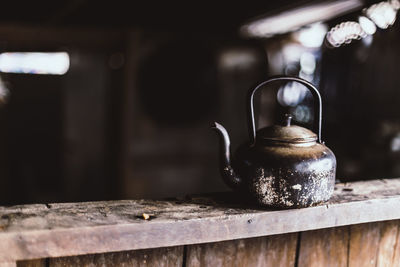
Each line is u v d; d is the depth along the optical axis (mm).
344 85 6590
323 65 7070
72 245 1212
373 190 1710
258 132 1468
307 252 1700
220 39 7074
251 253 1608
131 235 1275
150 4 4738
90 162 7535
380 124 5598
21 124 8547
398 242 1858
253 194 1414
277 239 1636
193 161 7199
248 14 5410
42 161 8602
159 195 6965
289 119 1446
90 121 7469
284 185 1356
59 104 8711
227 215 1385
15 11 5172
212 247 1541
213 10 5188
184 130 7109
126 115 6684
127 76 6559
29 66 8211
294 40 7211
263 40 7344
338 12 4949
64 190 7660
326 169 1385
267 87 7543
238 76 7367
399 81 5656
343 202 1533
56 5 4762
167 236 1318
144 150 6895
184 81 6992
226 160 1430
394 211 1633
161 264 1479
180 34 6770
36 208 1375
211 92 7203
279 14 5227
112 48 6699
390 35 5668
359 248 1787
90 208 1408
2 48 7594
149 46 6656
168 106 6938
